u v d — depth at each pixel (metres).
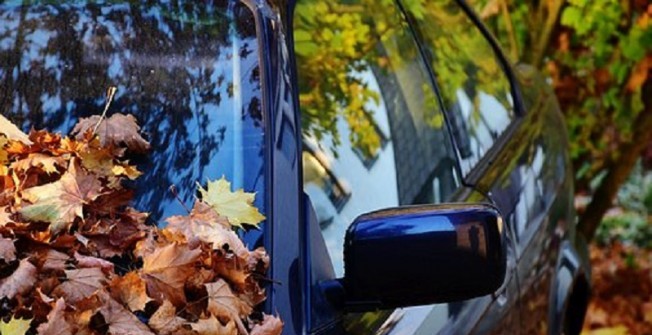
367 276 1.85
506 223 2.56
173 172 1.91
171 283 1.77
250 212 1.85
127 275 1.75
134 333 1.72
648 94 4.43
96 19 2.07
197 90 1.98
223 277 1.79
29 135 1.91
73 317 1.71
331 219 2.02
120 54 2.03
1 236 1.77
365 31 2.41
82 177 1.87
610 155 4.55
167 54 2.02
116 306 1.74
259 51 2.02
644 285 5.00
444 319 2.15
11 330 1.68
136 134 1.93
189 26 2.06
